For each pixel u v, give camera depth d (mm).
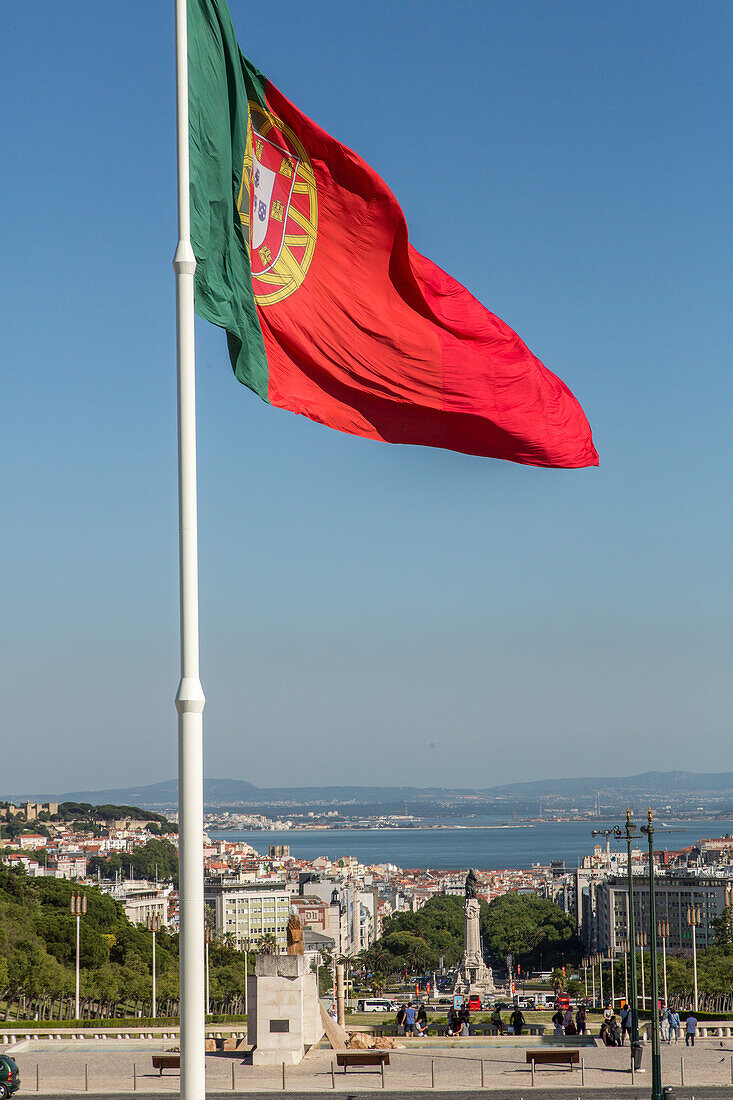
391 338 25562
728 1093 45062
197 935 17922
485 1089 45188
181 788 18375
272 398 23531
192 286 19375
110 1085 46250
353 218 25016
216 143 21297
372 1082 46781
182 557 18891
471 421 26484
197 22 21047
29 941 123562
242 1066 50500
